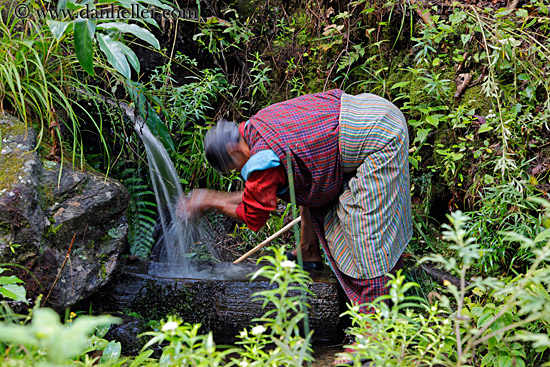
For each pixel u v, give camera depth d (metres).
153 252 4.07
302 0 4.52
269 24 4.59
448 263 1.57
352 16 4.28
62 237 2.80
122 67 2.93
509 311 2.30
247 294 3.24
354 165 2.69
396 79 4.11
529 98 3.61
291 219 4.13
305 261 3.56
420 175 3.96
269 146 2.55
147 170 3.99
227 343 3.21
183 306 3.21
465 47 3.84
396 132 2.69
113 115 3.69
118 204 3.02
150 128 3.88
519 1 3.89
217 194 2.87
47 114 3.11
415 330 1.91
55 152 2.98
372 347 1.66
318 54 4.38
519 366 2.24
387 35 4.16
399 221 2.77
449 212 3.81
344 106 2.70
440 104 3.86
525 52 3.63
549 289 2.36
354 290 2.91
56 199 2.83
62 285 2.75
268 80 4.27
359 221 2.69
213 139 2.69
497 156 3.53
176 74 4.48
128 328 3.05
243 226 4.19
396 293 1.63
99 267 2.93
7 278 2.21
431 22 3.85
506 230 3.27
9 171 2.71
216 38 4.45
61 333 0.98
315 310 3.22
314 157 2.60
